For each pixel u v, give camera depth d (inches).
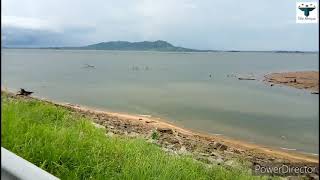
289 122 933.8
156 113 978.7
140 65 4025.6
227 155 455.2
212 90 1675.7
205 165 280.4
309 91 1641.2
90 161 189.0
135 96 1374.3
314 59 6215.6
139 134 514.3
